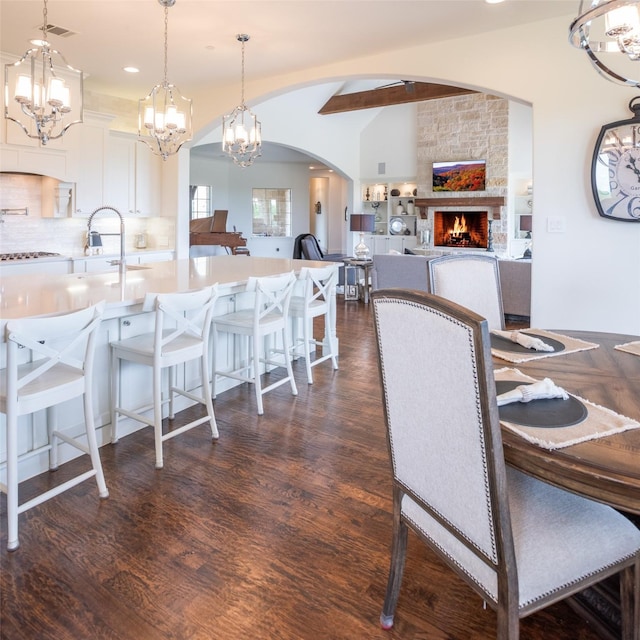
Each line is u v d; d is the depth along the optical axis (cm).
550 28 393
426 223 1098
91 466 265
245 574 186
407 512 154
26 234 543
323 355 485
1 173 516
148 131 393
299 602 172
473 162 1020
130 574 184
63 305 244
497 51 414
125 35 417
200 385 364
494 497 114
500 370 183
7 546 198
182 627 161
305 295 399
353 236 1179
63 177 529
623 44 214
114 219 627
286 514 225
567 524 132
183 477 256
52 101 293
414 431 139
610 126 373
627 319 386
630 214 373
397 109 1100
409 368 134
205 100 596
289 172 1362
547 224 407
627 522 138
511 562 116
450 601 174
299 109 939
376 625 163
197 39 425
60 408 266
